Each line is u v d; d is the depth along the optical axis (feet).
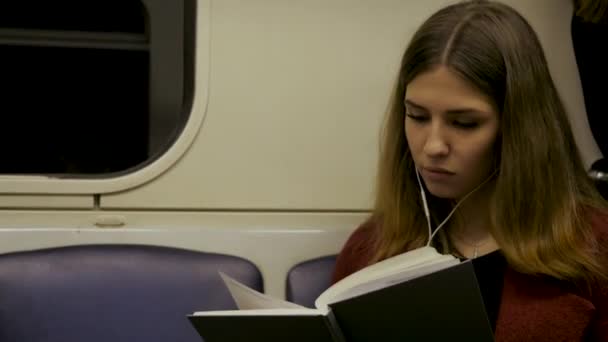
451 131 3.68
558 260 3.70
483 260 3.93
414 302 2.92
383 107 5.50
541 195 3.76
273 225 5.46
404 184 4.32
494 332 3.73
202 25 5.30
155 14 5.28
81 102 5.42
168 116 5.34
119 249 4.90
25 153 5.41
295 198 5.46
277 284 5.28
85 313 4.67
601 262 3.71
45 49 5.33
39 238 5.09
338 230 5.37
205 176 5.37
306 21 5.41
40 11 5.30
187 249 5.08
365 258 4.54
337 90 5.46
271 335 3.11
